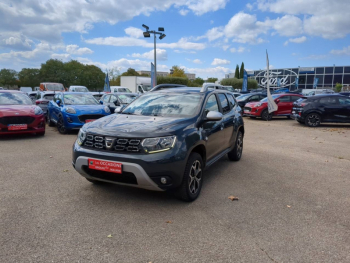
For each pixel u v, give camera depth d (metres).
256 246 2.95
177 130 3.81
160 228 3.27
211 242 3.00
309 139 9.77
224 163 6.31
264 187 4.76
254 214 3.70
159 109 4.71
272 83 57.03
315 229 3.34
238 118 6.26
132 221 3.43
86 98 10.91
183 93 5.14
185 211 3.74
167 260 2.67
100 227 3.26
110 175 3.72
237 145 6.34
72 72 70.50
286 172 5.68
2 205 3.77
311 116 13.12
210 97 5.17
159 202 4.00
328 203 4.14
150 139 3.57
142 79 31.72
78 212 3.63
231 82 50.81
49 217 3.47
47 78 69.12
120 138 3.62
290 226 3.40
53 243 2.90
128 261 2.64
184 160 3.71
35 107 9.09
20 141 8.34
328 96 13.25
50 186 4.52
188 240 3.03
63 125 9.59
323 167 6.11
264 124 14.23
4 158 6.23
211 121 4.73
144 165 3.46
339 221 3.57
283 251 2.87
